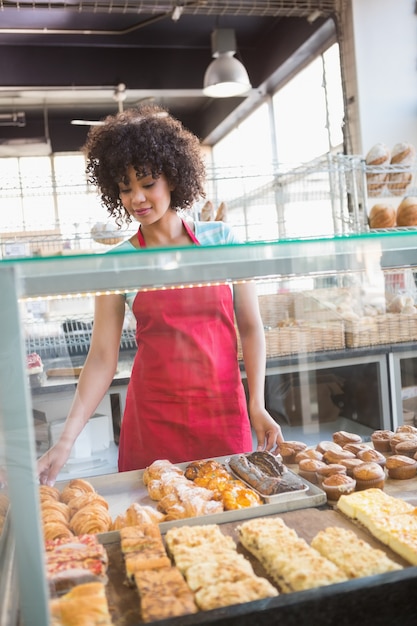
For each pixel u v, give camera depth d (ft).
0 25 20.40
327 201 14.37
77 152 27.48
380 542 3.45
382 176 12.20
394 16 16.08
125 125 4.97
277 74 21.36
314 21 17.90
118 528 3.70
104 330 4.59
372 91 16.05
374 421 6.36
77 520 3.64
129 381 4.74
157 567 3.11
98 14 19.99
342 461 4.49
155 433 4.79
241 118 25.40
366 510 3.67
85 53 22.26
